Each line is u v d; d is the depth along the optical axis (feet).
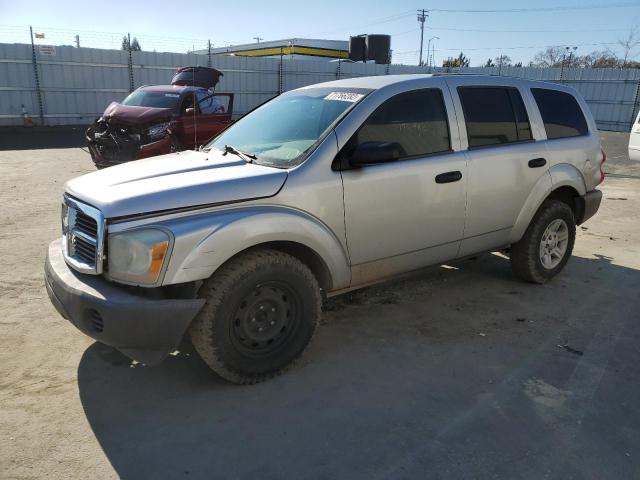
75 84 69.87
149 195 9.96
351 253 12.29
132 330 9.61
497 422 9.93
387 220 12.66
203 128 37.65
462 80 14.62
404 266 13.53
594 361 12.25
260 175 10.98
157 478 8.47
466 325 14.11
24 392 10.75
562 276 18.04
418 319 14.47
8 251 19.22
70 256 10.92
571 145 16.98
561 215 16.87
